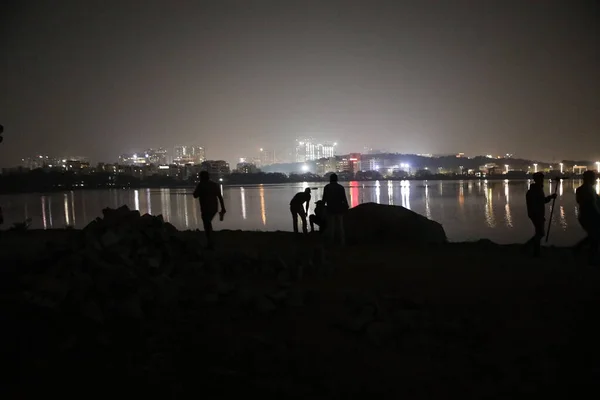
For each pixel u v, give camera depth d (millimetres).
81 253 6723
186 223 43781
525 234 30859
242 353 4750
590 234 8859
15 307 5695
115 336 5188
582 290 6691
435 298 6441
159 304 6016
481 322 5422
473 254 10422
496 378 4211
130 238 7688
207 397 4023
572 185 124812
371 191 112438
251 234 14641
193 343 4996
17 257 8477
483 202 69062
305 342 5020
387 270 8461
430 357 4648
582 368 4312
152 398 4000
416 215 13734
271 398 3988
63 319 5457
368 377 4270
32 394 4059
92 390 4125
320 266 8133
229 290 6602
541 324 5355
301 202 14094
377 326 5156
